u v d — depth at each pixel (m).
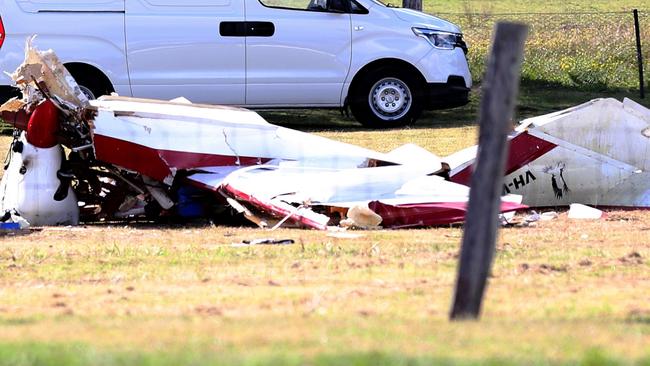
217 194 40.47
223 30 64.44
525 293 24.33
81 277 27.80
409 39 66.44
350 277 26.98
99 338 17.22
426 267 28.52
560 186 43.19
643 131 43.91
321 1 65.94
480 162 18.88
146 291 25.38
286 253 31.12
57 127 40.94
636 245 32.72
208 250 32.09
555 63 83.50
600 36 88.69
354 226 37.00
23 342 16.56
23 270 28.98
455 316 19.34
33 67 40.47
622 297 23.77
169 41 64.00
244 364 13.74
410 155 44.69
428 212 37.62
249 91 65.19
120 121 40.28
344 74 66.00
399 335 16.97
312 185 38.53
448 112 74.38
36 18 62.81
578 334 17.23
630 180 43.50
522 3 107.69
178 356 14.46
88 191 42.22
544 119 43.78
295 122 69.88
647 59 85.31
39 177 40.34
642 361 14.10
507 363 13.97
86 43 63.38
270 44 64.94
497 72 18.64
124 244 33.78
